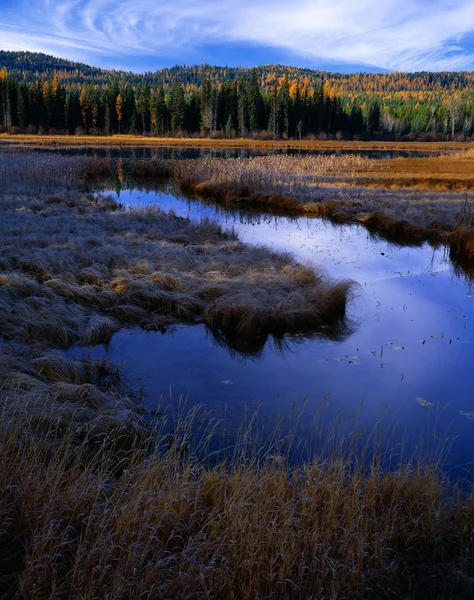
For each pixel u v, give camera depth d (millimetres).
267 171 32062
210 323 9188
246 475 4164
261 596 3174
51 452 4793
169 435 5707
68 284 10125
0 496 3676
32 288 9609
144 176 34344
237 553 3379
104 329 8594
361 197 23812
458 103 127250
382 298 11133
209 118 102125
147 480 3908
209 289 10336
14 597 2961
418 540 3869
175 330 9141
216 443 5605
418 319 9938
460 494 4359
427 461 4930
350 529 3592
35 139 79875
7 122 96250
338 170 35562
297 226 19266
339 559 3504
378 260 14359
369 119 119875
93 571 2984
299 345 8688
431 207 20453
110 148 65000
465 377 7480
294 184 26906
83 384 6238
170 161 40312
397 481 4258
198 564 3248
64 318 8617
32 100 97875
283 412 6359
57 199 21078
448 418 6277
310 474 4203
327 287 10258
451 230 16906
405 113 137375
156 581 3100
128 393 6703
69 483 3920
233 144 81125
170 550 3480
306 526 3721
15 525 3543
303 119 106188
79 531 3568
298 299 9828
